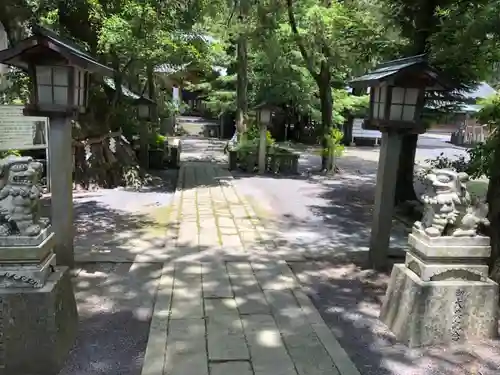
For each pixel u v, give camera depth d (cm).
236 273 480
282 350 330
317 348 335
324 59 1081
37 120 765
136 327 364
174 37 913
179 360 312
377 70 520
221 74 1834
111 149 984
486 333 354
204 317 378
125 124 1149
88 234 612
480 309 350
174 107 2111
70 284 338
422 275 346
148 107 1101
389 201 488
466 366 321
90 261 500
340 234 663
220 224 678
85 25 795
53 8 732
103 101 947
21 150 805
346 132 2181
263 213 780
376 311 409
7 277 294
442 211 343
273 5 1078
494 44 571
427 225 358
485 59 616
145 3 742
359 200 919
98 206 783
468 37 552
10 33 673
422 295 341
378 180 495
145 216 723
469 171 575
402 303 359
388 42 784
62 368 307
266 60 1521
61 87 398
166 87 1848
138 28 751
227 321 372
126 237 600
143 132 1123
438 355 336
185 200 842
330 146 1256
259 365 310
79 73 414
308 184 1086
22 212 297
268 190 988
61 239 430
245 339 344
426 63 427
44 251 304
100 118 940
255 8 1099
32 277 296
